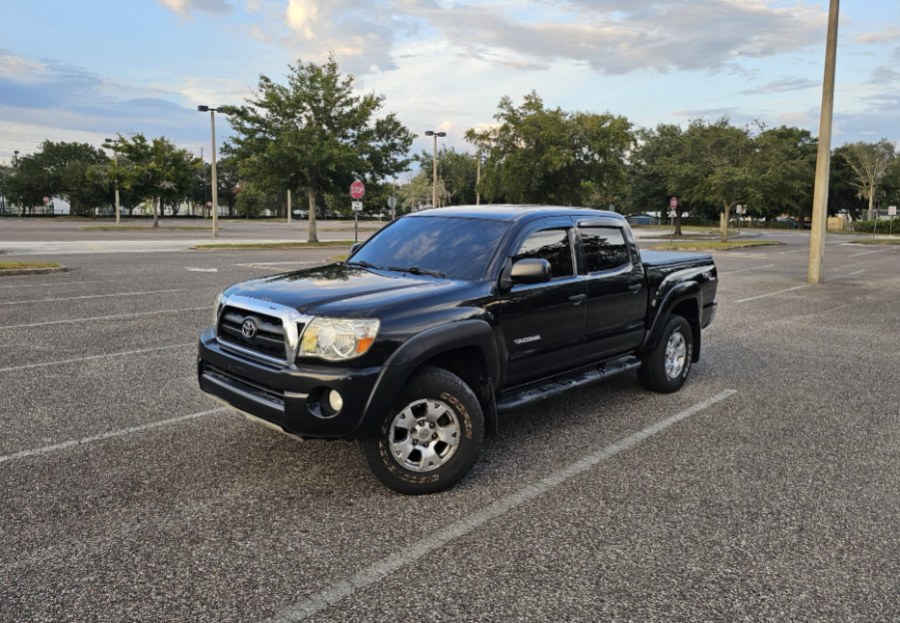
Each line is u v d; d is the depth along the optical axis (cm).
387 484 400
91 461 449
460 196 8356
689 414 577
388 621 280
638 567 326
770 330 1012
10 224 5359
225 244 2902
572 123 3269
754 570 325
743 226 7269
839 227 6725
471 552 338
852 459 475
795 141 7956
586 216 546
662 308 605
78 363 718
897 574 323
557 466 454
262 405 391
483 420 419
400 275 465
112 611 283
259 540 347
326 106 3088
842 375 728
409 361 385
